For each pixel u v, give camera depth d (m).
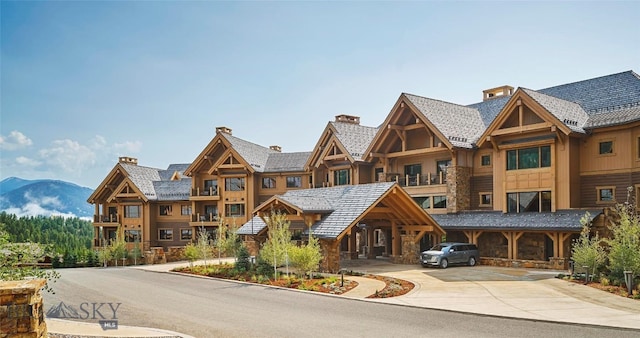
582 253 22.67
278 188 51.47
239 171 52.25
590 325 13.61
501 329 13.36
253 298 19.05
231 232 37.34
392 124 39.09
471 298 18.47
